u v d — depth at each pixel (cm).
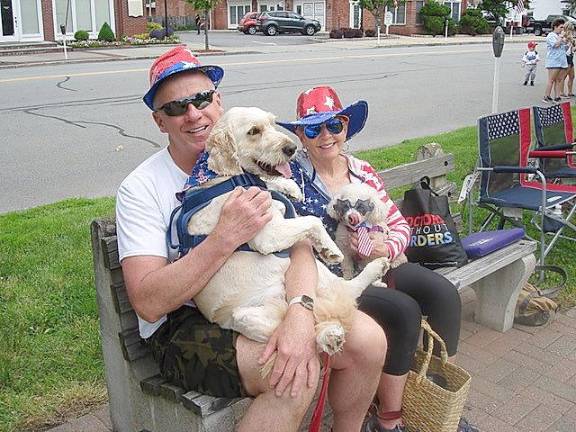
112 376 290
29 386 336
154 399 260
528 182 553
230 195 240
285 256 249
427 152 468
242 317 230
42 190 758
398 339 272
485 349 389
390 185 420
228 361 231
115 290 267
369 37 3941
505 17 4503
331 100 332
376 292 281
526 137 544
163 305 236
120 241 252
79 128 1125
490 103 1388
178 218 247
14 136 1064
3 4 2656
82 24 2955
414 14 4288
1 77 1834
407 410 280
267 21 4206
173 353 245
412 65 2189
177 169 268
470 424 318
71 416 318
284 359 221
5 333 376
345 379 246
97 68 2070
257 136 247
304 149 332
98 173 835
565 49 1403
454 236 373
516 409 331
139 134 1075
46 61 2253
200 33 4466
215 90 273
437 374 291
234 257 241
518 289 401
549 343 396
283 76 1834
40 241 523
